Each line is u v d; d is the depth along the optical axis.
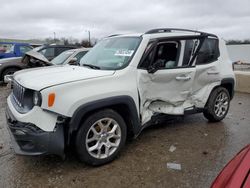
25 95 3.43
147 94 4.19
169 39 4.46
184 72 4.55
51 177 3.45
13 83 4.14
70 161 3.85
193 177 3.41
